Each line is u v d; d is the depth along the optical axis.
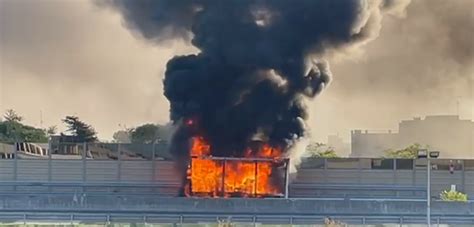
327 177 54.84
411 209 42.41
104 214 42.06
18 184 54.28
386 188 54.28
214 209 43.75
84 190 54.53
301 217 41.16
